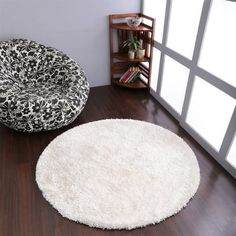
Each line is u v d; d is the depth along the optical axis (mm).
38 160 2039
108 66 3305
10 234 1520
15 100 2074
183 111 2496
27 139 2299
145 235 1525
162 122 2631
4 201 1716
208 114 2182
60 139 2279
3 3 2529
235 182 1911
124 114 2744
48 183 1829
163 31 2635
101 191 1775
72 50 3039
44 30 2807
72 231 1540
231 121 1884
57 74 2602
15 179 1889
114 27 2883
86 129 2430
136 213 1630
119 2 2934
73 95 2311
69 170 1944
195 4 2104
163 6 2607
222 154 2029
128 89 3299
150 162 2041
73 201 1699
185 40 2324
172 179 1887
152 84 3160
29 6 2625
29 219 1605
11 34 2717
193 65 2223
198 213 1662
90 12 2875
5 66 2473
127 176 1901
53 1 2678
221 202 1745
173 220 1613
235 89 1789
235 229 1570
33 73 2652
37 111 2121
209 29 1983
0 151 2148
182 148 2215
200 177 1943
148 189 1799
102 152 2137
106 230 1549
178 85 2584
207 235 1531
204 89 2180
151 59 2963
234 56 1781
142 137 2342
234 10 1721
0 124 2490
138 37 3156
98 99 3043
